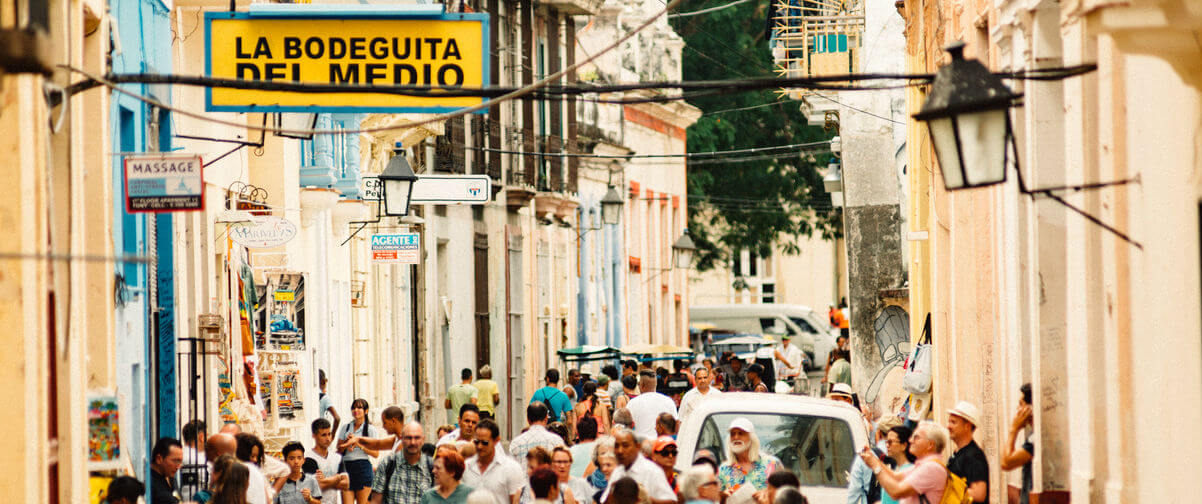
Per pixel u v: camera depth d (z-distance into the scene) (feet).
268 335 104.58
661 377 160.56
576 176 211.00
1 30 40.47
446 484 66.44
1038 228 66.33
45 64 41.65
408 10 71.77
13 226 50.98
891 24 140.46
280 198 109.09
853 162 142.10
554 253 207.62
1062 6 61.87
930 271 105.91
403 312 156.66
